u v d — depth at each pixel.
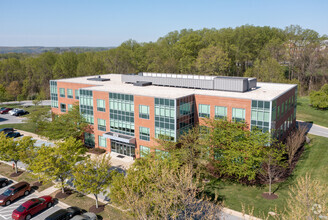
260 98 40.69
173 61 115.31
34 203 31.09
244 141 36.19
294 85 55.62
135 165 30.20
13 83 119.81
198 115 46.16
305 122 65.94
